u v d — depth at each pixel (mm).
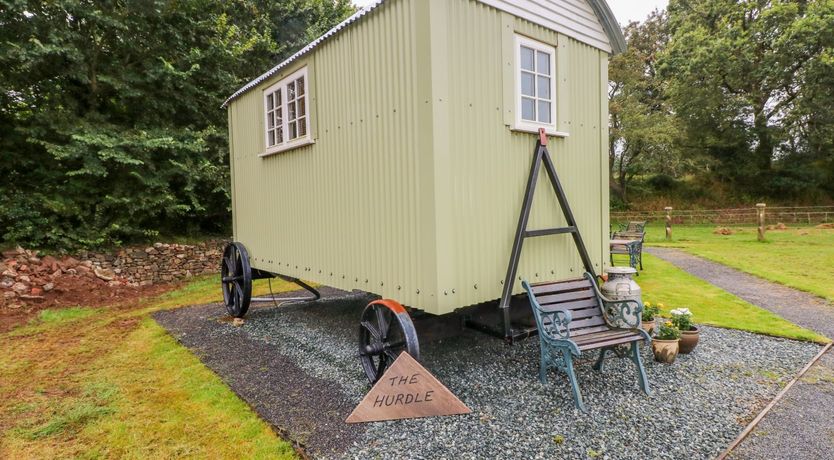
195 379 3826
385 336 3564
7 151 8297
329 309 6391
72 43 8312
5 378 3971
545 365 3504
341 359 4246
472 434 2791
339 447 2678
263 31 12320
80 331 5574
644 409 3098
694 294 6871
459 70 3355
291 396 3434
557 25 4180
